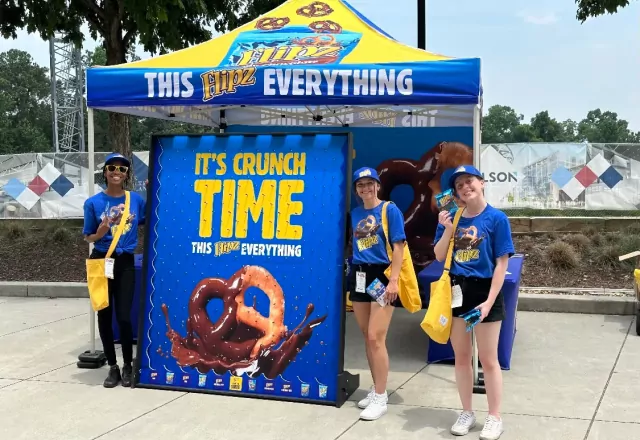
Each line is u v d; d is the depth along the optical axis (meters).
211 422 4.57
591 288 8.93
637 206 13.89
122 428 4.48
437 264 7.18
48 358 6.35
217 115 9.08
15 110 93.38
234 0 11.22
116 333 6.93
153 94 5.57
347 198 5.12
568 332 7.08
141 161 14.18
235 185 5.42
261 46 6.09
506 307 5.70
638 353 6.20
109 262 5.30
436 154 8.72
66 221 14.34
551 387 5.25
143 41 9.01
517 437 4.21
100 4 10.86
